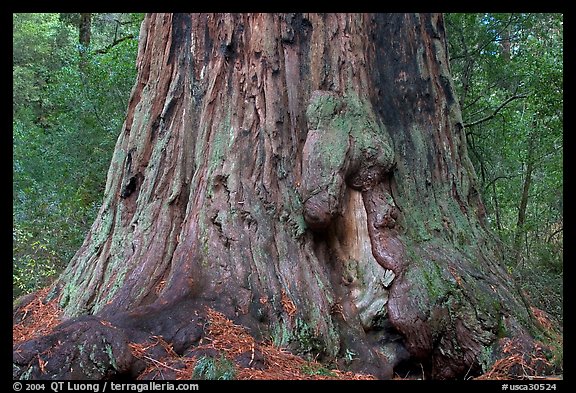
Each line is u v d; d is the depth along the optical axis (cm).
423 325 449
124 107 1326
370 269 482
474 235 526
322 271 473
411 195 526
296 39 527
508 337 448
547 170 1285
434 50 581
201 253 452
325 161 480
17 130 1273
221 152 493
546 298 929
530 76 1034
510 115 1217
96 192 1256
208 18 528
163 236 482
